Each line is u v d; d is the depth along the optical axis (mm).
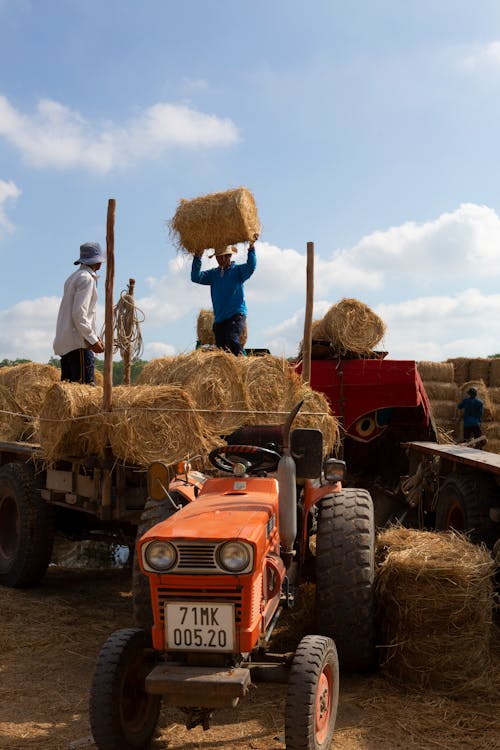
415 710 3945
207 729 3455
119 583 7266
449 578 4215
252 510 3566
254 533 3279
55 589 6863
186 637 3258
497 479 5996
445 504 6664
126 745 3389
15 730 3762
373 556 4430
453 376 17375
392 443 9031
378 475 9086
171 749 3562
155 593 3297
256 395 5820
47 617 5801
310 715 3193
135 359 7934
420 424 8727
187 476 4512
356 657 4242
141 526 4352
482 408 15242
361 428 8469
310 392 6152
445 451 6961
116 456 5375
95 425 5344
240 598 3227
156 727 3797
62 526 6918
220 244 7211
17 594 6504
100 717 3303
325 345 8383
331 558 4293
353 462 9062
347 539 4332
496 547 5477
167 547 3254
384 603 4379
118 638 3482
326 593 4242
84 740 3613
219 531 3275
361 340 8219
